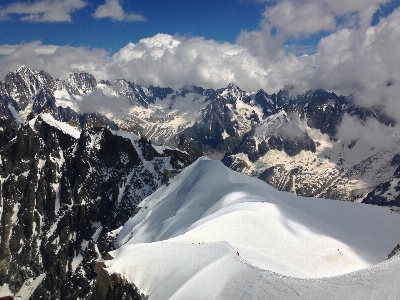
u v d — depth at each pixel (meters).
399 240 183.38
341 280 87.38
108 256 141.88
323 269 130.88
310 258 136.12
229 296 97.94
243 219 153.75
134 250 134.00
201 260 116.50
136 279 121.06
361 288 81.44
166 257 123.81
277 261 127.38
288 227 157.50
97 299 129.38
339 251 145.50
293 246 143.25
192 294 102.06
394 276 79.31
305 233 154.75
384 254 156.88
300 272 122.81
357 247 155.75
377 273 83.25
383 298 75.75
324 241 151.88
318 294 85.94
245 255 122.31
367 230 193.75
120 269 125.69
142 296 115.12
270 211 166.75
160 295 110.56
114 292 123.50
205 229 145.12
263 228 149.75
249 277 101.38
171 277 114.88
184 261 118.69
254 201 183.88
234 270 106.19
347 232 181.88
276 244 142.38
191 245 127.38
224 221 151.25
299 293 89.06
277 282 95.75
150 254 128.12
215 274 107.00
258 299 92.69
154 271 120.50
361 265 137.00
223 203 197.00
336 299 82.12
